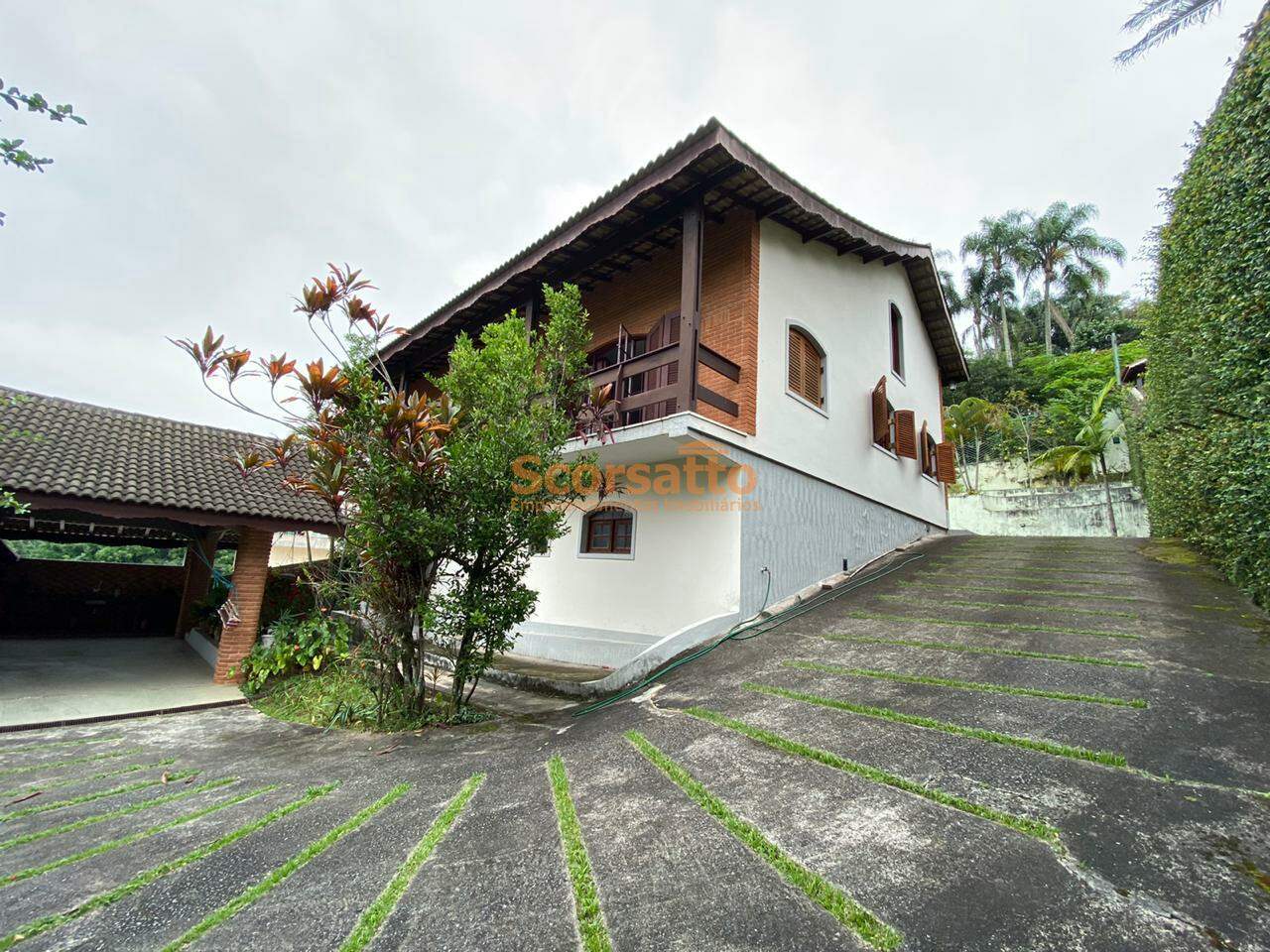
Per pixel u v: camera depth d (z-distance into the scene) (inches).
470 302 362.9
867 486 394.9
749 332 286.7
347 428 194.9
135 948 78.6
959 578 308.0
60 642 423.5
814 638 230.2
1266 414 139.3
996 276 1193.4
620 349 305.7
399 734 192.7
